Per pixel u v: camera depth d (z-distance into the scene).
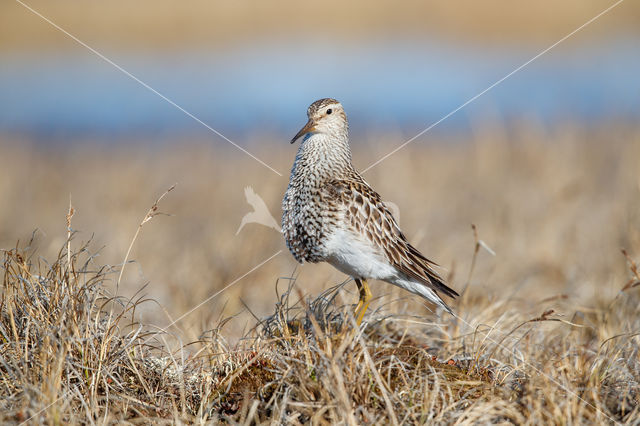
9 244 13.04
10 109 28.27
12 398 6.64
